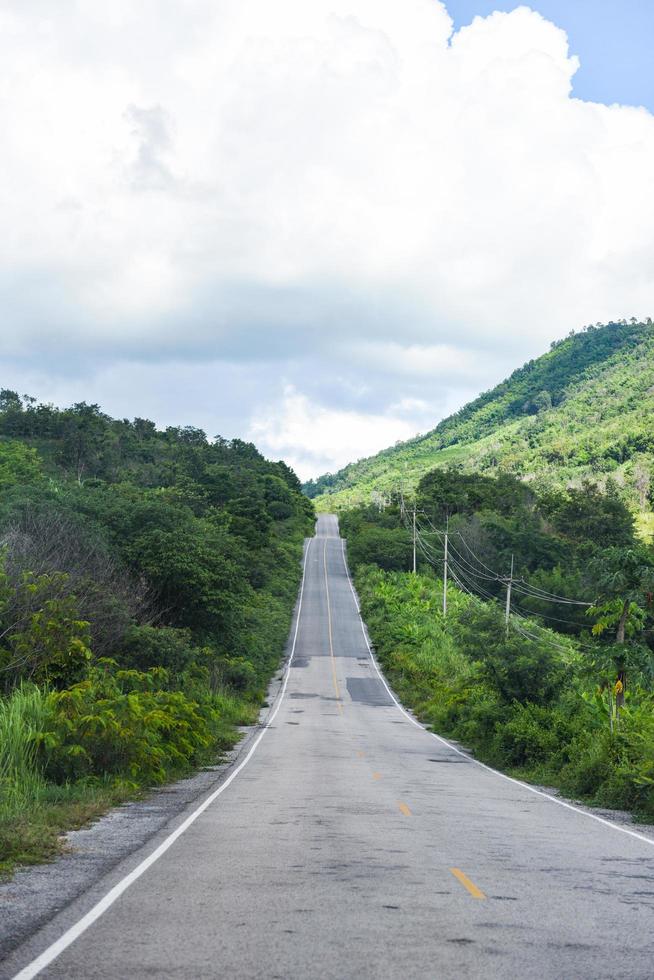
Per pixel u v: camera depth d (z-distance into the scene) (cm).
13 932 686
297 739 3619
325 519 19662
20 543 4278
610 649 2680
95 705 1981
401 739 3841
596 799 1933
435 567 12600
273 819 1411
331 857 1053
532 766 2661
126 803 1642
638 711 2669
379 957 629
